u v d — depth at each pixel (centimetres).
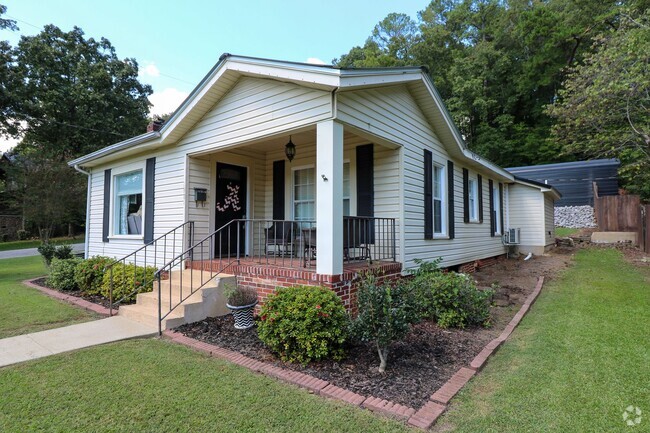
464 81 2358
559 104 1186
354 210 638
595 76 1021
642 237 1124
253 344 390
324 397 274
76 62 2277
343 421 239
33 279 869
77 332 433
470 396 278
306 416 245
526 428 234
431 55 2688
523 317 505
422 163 671
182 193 652
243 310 437
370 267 509
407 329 326
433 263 581
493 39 2622
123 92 2462
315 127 481
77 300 607
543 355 360
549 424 238
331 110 446
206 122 618
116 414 247
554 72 2191
